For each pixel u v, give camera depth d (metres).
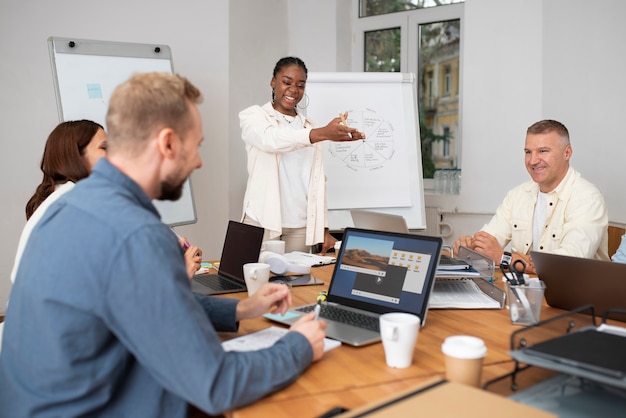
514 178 4.13
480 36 4.20
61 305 1.03
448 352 1.15
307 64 4.77
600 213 2.50
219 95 4.25
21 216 3.75
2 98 3.63
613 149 3.53
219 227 4.36
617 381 0.98
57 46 3.30
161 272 1.02
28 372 1.06
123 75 3.50
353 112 3.71
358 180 3.71
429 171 4.84
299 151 3.20
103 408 1.09
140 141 1.11
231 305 1.50
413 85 3.80
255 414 1.07
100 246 1.03
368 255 1.74
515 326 1.59
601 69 3.56
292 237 3.28
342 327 1.53
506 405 0.94
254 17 4.44
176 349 1.02
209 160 4.27
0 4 3.57
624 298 1.54
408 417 0.89
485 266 1.97
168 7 4.08
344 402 1.12
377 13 4.86
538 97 3.98
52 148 1.97
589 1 3.60
